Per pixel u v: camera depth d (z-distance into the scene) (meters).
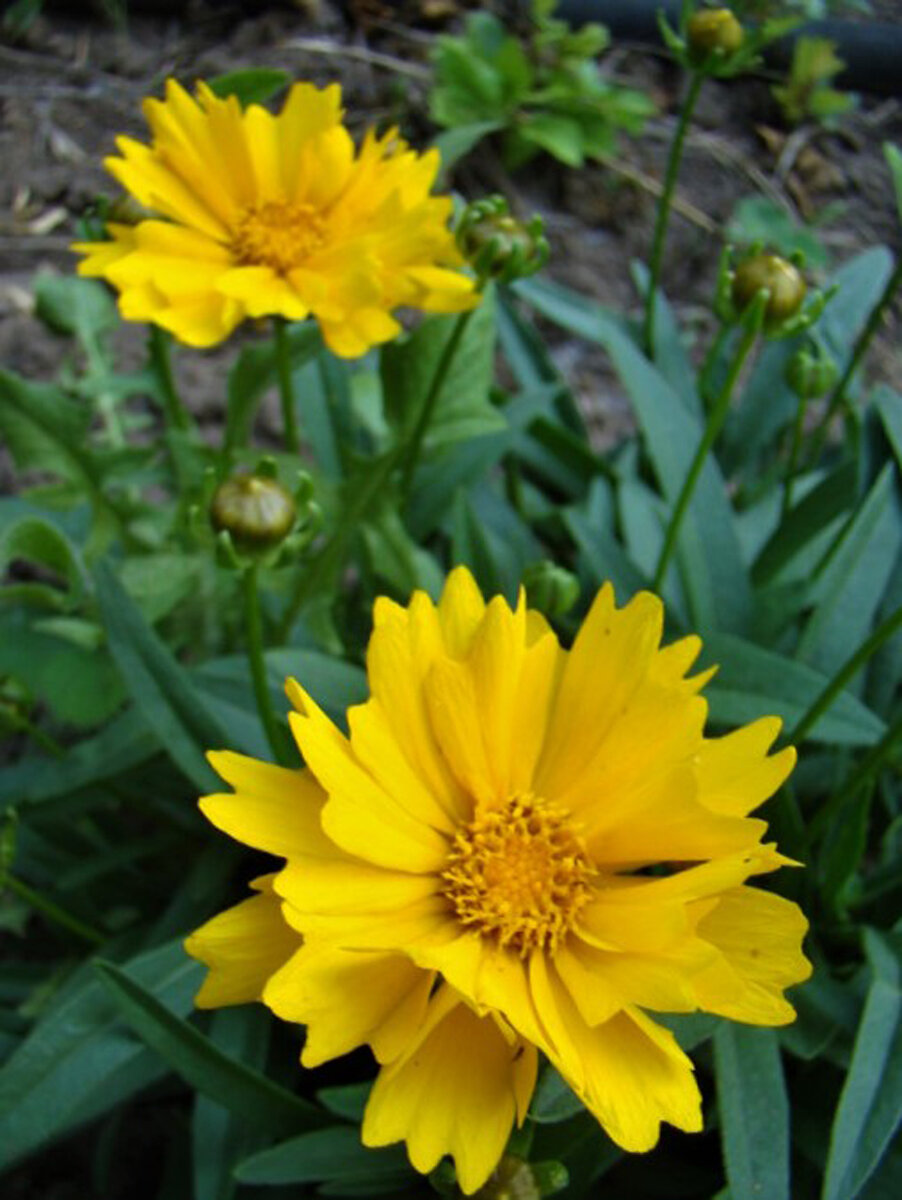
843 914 0.22
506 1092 0.15
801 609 0.25
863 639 0.24
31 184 0.40
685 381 0.29
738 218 0.42
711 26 0.24
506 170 0.42
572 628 0.26
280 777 0.15
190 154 0.21
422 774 0.16
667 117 0.45
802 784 0.24
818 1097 0.21
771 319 0.20
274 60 0.42
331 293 0.21
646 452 0.30
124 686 0.25
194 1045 0.18
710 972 0.14
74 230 0.39
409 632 0.16
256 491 0.18
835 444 0.31
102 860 0.24
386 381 0.26
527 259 0.22
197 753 0.21
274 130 0.22
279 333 0.23
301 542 0.18
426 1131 0.14
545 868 0.16
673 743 0.16
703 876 0.14
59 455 0.25
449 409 0.26
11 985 0.24
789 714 0.21
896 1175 0.20
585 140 0.41
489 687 0.16
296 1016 0.14
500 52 0.40
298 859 0.15
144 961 0.20
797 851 0.21
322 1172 0.18
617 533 0.29
